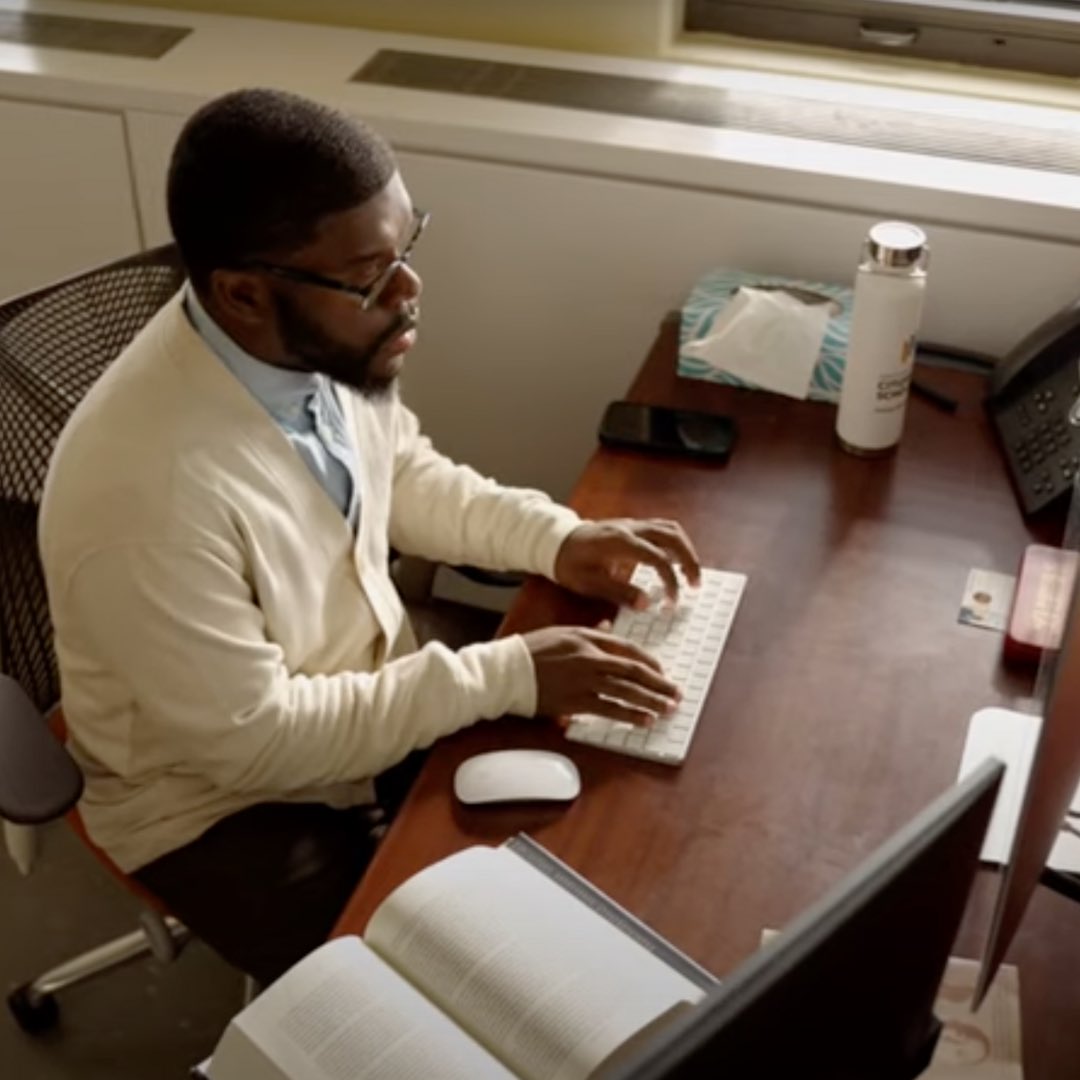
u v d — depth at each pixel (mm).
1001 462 1737
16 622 1623
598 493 1701
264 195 1299
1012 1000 1160
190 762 1467
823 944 768
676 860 1277
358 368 1431
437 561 1750
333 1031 1037
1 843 2238
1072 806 1296
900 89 2141
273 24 2312
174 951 1790
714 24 2262
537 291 2127
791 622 1525
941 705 1432
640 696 1398
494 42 2264
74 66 2168
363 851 1542
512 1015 1052
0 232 2326
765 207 1949
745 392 1848
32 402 1594
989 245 1890
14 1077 1968
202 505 1368
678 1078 706
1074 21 2098
